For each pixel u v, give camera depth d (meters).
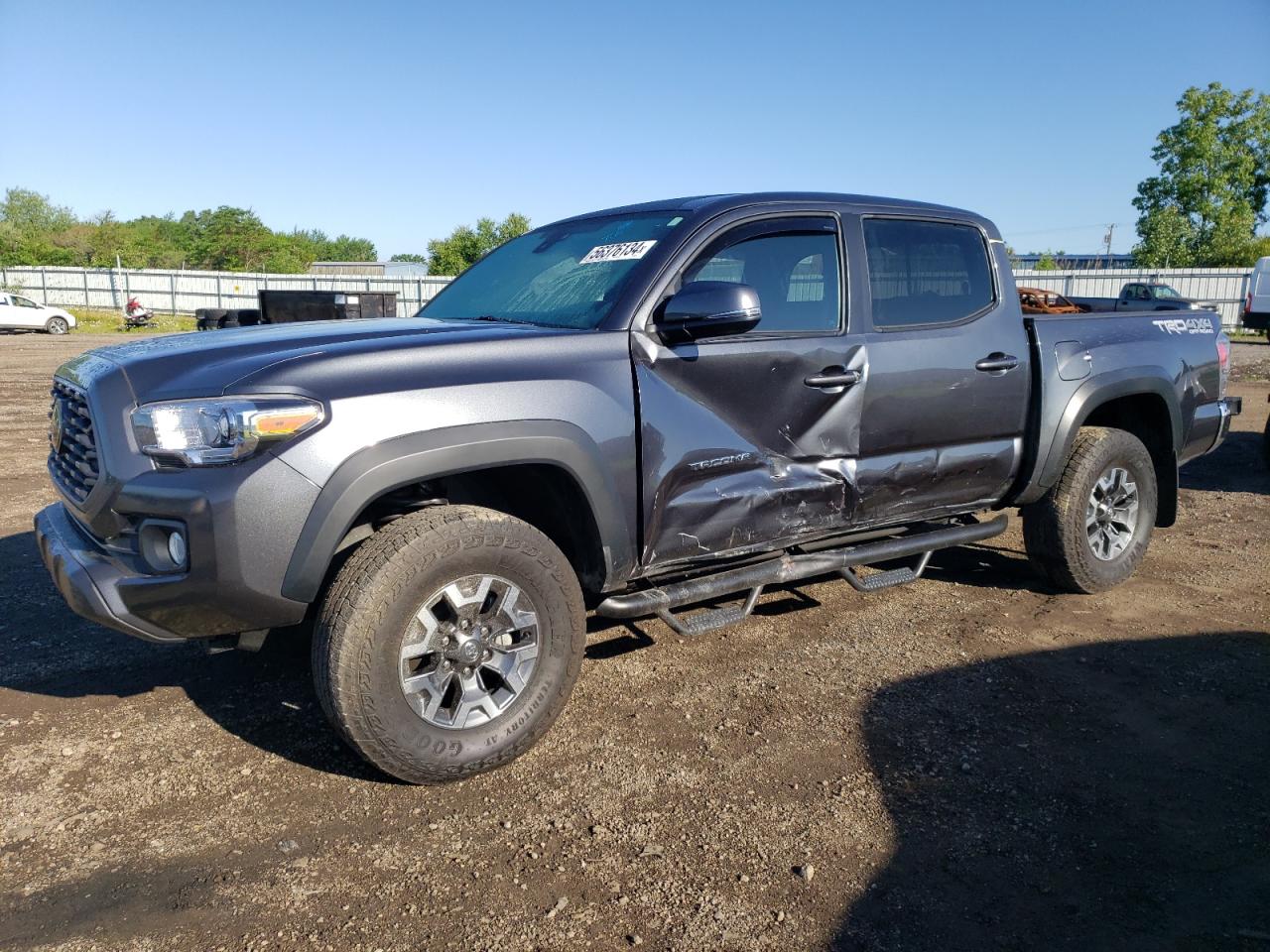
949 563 5.21
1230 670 3.74
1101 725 3.28
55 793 2.80
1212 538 5.80
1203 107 46.97
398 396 2.69
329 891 2.36
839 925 2.24
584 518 3.11
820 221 3.70
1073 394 4.30
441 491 3.23
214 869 2.44
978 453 4.09
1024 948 2.17
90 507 2.69
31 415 10.88
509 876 2.43
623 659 3.85
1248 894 2.37
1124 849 2.56
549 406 2.91
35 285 43.03
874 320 3.76
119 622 2.62
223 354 2.76
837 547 3.99
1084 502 4.46
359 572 2.64
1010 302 4.25
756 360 3.37
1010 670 3.74
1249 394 13.32
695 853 2.53
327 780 2.89
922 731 3.23
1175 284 35.25
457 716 2.84
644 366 3.15
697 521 3.28
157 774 2.92
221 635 2.77
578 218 4.20
